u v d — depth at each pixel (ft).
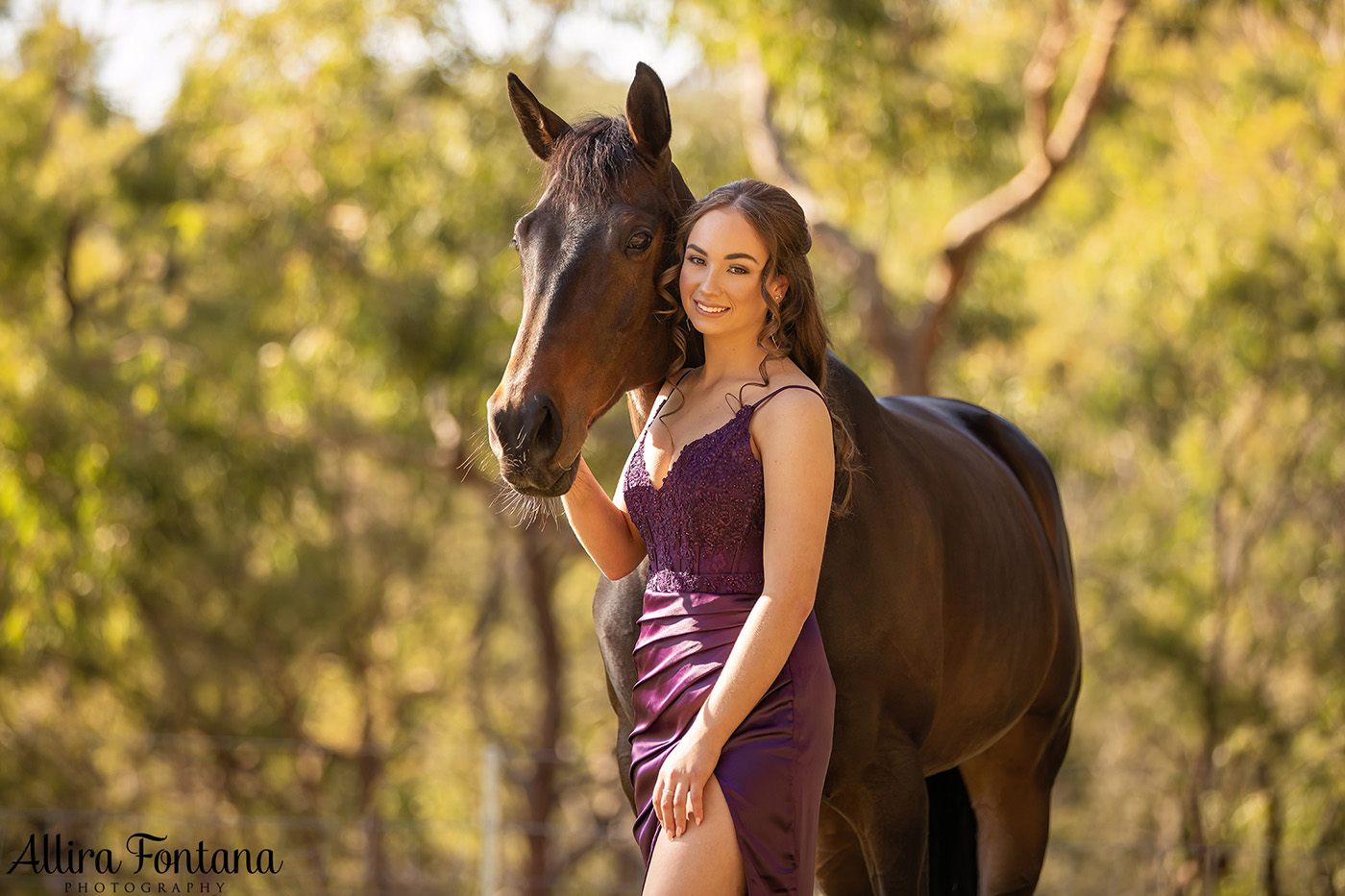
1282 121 34.30
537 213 6.77
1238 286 34.55
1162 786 40.22
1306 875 25.79
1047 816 10.94
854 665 7.48
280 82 34.63
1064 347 39.58
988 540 9.05
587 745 64.64
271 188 35.73
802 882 5.95
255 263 37.68
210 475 36.09
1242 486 38.29
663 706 6.15
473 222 35.01
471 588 66.54
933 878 10.14
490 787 18.98
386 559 58.95
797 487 6.06
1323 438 37.40
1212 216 35.27
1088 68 33.06
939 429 10.29
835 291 36.60
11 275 37.81
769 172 35.83
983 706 9.08
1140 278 36.50
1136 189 38.47
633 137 6.83
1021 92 37.73
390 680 62.18
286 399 35.73
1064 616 10.68
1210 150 37.42
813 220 34.83
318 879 38.63
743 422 6.23
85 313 39.50
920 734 7.89
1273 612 40.14
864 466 7.78
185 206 35.99
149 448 34.04
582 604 68.59
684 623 6.21
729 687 5.86
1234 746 36.37
